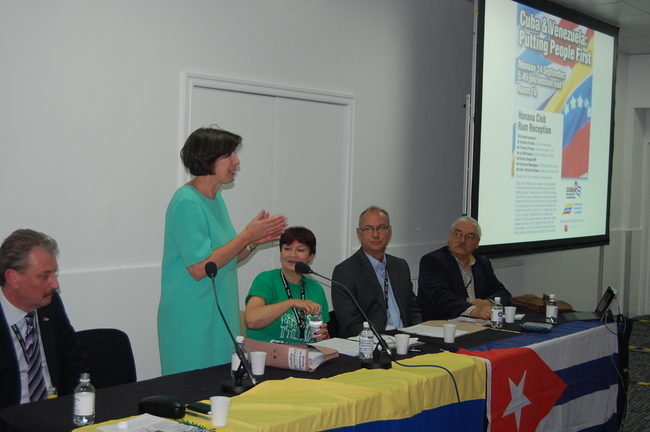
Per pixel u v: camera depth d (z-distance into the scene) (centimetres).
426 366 215
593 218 617
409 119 494
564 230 575
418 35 497
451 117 536
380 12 462
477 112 463
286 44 396
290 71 399
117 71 318
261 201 390
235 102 372
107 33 314
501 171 497
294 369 206
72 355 214
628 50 722
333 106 432
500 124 492
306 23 407
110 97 316
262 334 254
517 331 291
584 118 593
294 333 256
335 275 307
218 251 213
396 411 185
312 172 420
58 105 298
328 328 305
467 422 220
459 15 537
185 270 218
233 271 229
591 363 298
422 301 354
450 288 350
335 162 436
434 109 517
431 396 201
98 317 315
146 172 333
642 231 786
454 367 215
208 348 219
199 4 349
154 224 338
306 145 416
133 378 236
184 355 218
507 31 492
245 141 378
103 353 231
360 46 448
